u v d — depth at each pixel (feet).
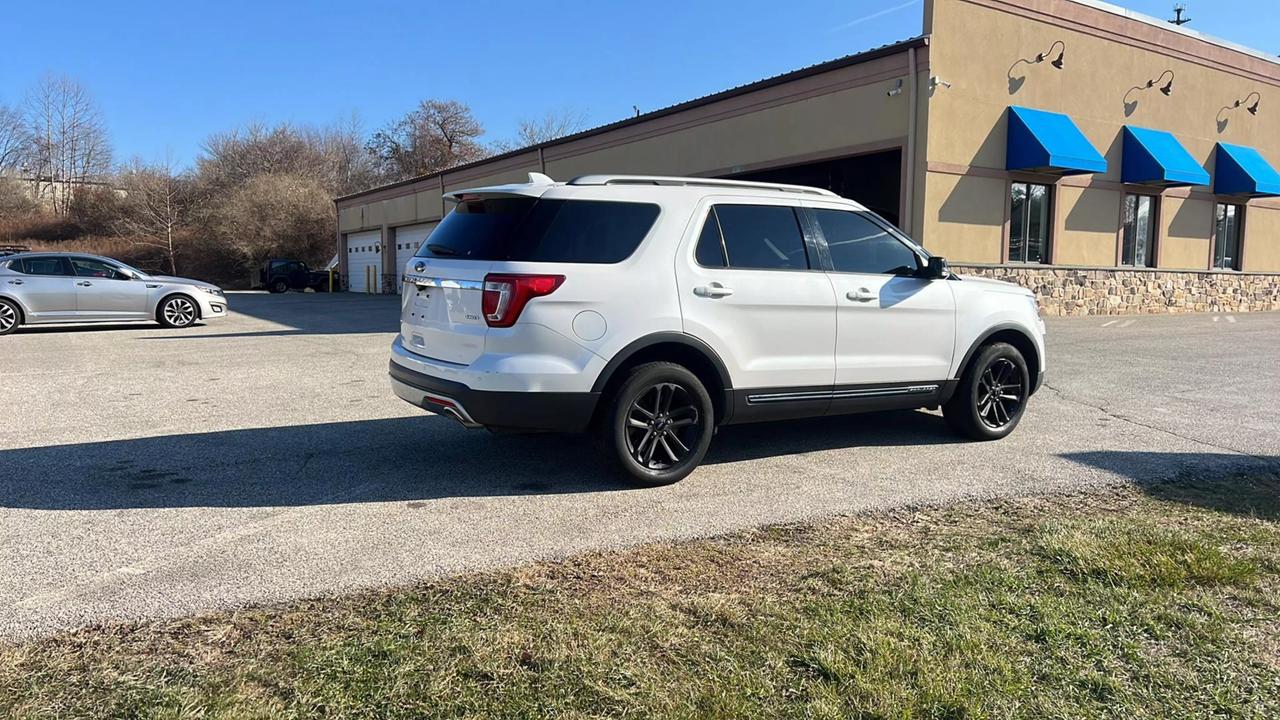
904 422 22.49
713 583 11.25
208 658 9.07
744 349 16.58
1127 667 8.93
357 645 9.37
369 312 71.97
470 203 16.48
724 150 61.82
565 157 81.00
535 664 8.96
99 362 34.42
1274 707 8.18
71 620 9.99
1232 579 11.21
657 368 15.60
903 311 18.53
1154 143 59.57
